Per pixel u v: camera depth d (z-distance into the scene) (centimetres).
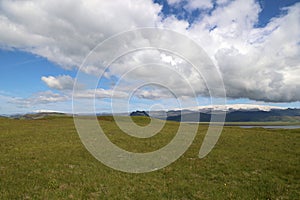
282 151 2738
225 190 1439
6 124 5228
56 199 1227
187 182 1593
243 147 2977
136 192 1381
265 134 4388
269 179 1662
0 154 2300
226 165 2044
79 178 1597
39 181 1505
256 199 1299
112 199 1262
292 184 1566
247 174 1794
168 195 1341
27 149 2583
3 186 1391
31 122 6069
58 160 2089
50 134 3766
